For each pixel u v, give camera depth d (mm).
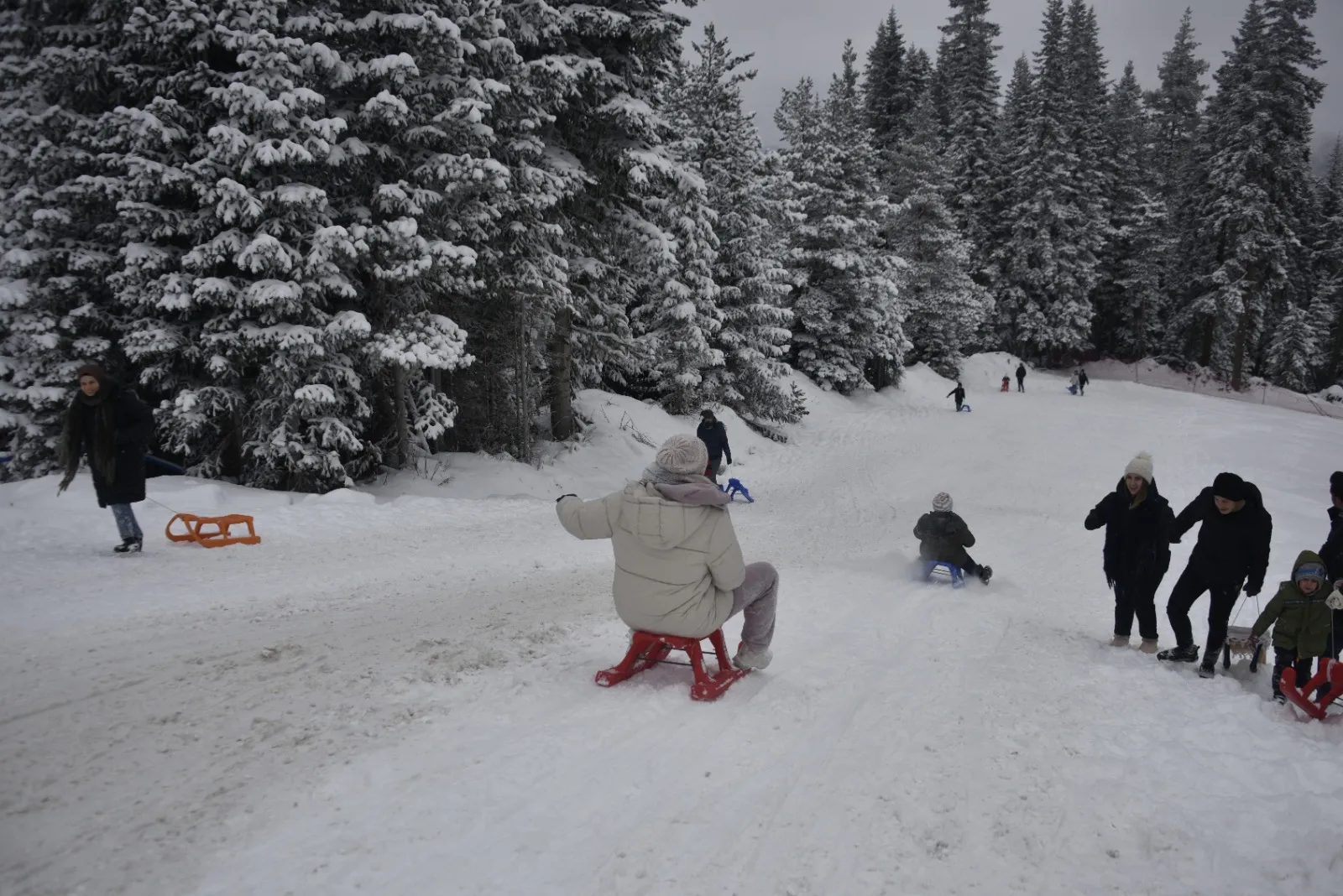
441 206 12781
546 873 2660
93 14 11031
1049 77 47656
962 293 44375
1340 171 59562
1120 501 6285
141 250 10664
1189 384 47781
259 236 10688
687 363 23172
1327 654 4785
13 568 6707
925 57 58531
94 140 10812
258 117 10695
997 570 9805
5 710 3762
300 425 12094
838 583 8172
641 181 16109
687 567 4070
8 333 11688
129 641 5008
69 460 7375
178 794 3033
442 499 12164
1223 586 5473
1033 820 3191
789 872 2752
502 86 12648
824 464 22312
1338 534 4961
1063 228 47750
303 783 3156
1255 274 44781
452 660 4777
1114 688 4984
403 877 2586
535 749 3561
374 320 13633
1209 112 49625
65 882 2445
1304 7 42062
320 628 5504
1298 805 3348
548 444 18391
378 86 12250
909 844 2971
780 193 28391
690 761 3570
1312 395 47938
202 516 9211
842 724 4109
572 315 17734
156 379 11484
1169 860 2926
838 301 34688
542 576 7945
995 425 30438
